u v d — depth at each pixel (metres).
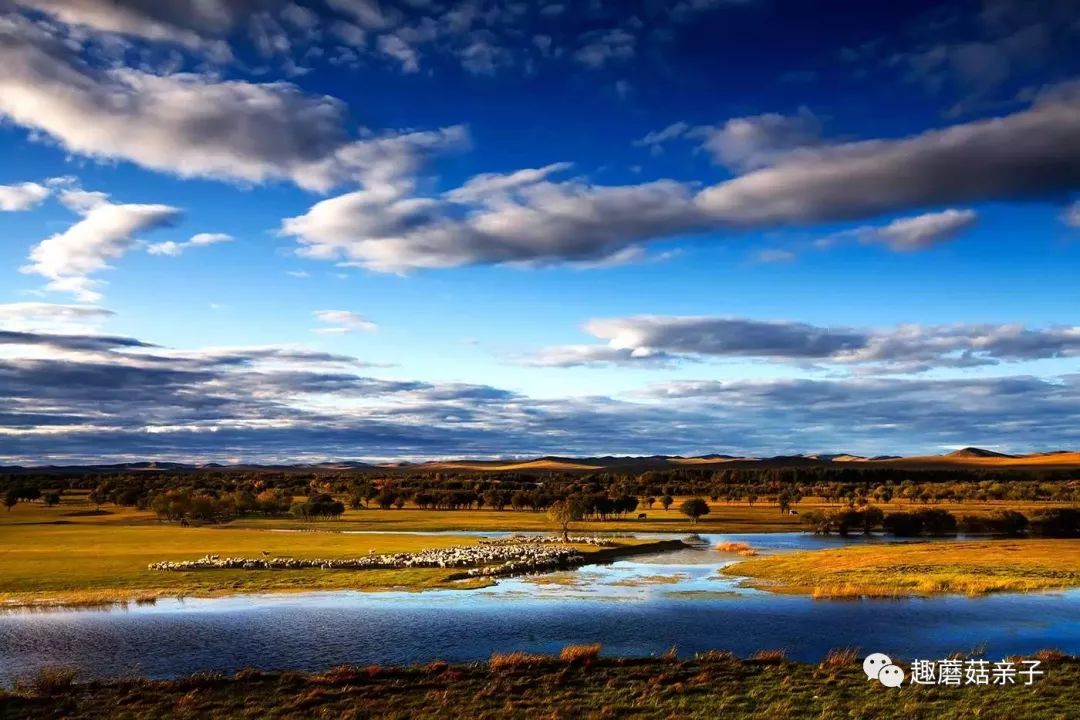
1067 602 53.00
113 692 31.97
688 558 91.81
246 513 179.75
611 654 39.91
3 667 38.03
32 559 80.12
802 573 68.88
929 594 56.59
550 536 120.88
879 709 28.72
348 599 58.38
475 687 32.25
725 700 30.06
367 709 29.48
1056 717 27.59
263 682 33.50
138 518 163.88
